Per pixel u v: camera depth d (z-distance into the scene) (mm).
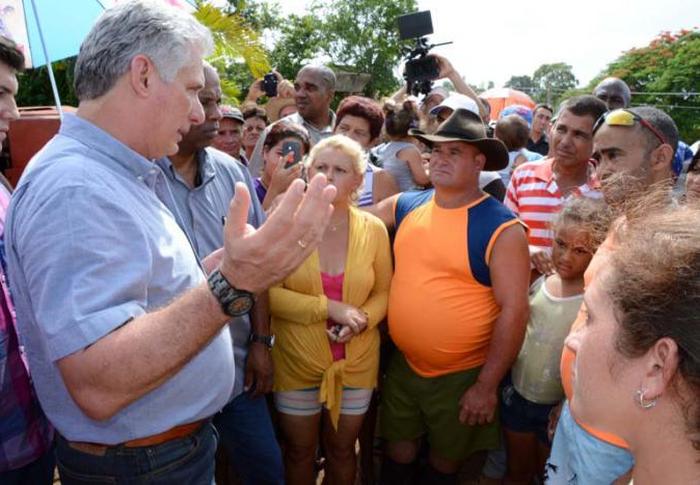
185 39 1370
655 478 850
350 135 3453
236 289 1104
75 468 1490
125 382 1108
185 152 2156
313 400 2475
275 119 5727
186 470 1564
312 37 24656
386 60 28406
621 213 1150
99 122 1383
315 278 2375
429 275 2379
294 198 1055
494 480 2928
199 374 1497
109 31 1344
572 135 2848
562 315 2203
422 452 2918
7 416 1714
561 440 1370
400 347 2516
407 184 3764
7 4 2996
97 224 1210
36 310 1188
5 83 1983
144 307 1288
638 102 29969
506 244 2248
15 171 3279
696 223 832
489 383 2273
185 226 2172
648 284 802
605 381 872
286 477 2623
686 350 764
